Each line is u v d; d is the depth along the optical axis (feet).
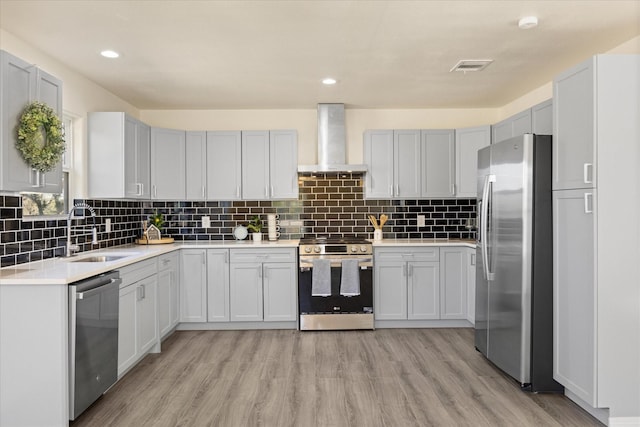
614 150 8.49
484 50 11.18
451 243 15.60
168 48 10.82
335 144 16.43
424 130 16.53
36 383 8.07
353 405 9.45
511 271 10.44
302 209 17.37
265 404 9.50
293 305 15.48
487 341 11.84
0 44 9.59
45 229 11.07
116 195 13.17
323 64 12.11
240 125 17.30
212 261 15.38
